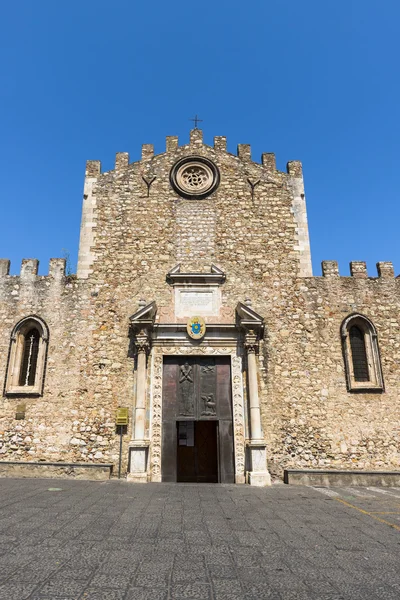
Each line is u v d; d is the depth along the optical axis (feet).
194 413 51.70
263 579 18.57
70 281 56.85
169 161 62.59
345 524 28.91
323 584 18.15
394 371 54.44
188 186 61.57
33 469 48.16
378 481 47.55
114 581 17.88
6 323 55.36
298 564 20.63
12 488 39.99
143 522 27.94
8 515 28.71
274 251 58.85
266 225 59.98
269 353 54.19
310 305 56.65
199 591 17.08
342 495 40.65
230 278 57.26
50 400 52.08
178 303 55.88
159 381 52.19
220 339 53.93
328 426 51.83
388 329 56.18
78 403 51.88
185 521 28.58
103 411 51.47
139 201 60.44
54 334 54.65
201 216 59.98
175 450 50.24
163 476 49.03
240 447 50.29
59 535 24.35
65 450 50.29
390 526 28.53
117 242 58.49
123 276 57.00
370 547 23.65
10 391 52.49
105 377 52.75
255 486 45.91
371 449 51.29
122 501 35.04
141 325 52.21
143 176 61.52
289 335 55.11
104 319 55.11
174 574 18.89
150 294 56.29
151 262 57.72
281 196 61.52
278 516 31.04
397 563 21.01
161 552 21.90
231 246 58.80
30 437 50.98
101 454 50.01
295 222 60.39
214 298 56.24
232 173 62.18
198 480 56.18
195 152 63.10
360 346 56.44
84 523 27.22
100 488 41.42
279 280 57.57
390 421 52.37
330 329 55.72
